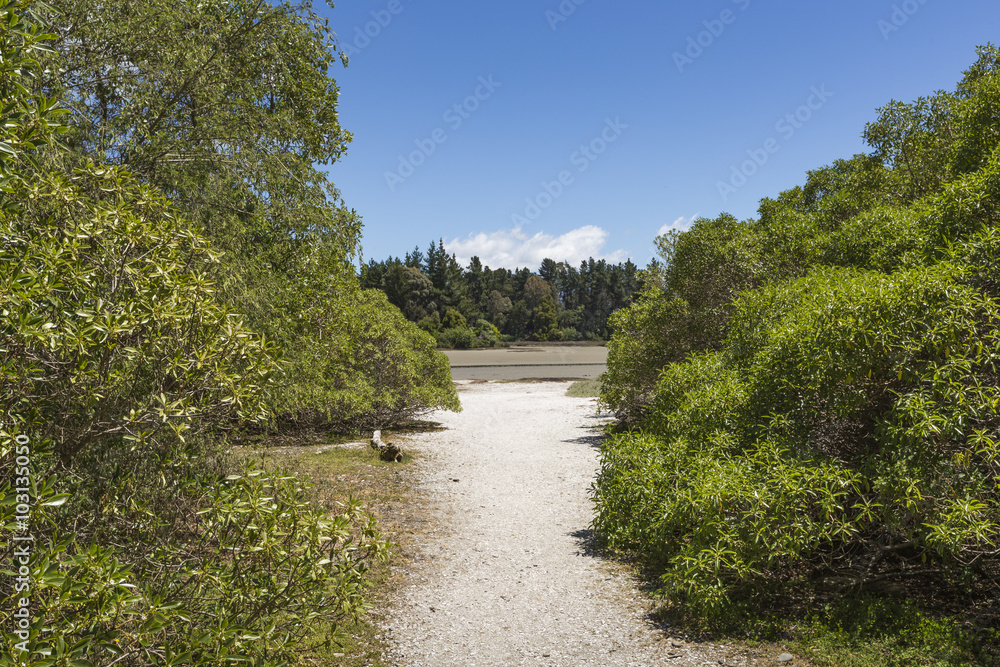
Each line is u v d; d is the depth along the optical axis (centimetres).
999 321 455
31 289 267
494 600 555
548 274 11669
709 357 796
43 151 384
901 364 452
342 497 891
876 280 520
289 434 1416
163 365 336
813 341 519
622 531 664
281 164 732
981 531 393
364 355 1514
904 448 446
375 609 529
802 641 445
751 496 482
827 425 560
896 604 479
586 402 2255
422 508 873
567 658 445
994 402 412
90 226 329
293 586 351
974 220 566
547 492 973
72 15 536
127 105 602
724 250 1117
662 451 694
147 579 338
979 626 440
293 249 771
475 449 1339
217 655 298
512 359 5191
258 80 873
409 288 8194
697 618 498
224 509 337
